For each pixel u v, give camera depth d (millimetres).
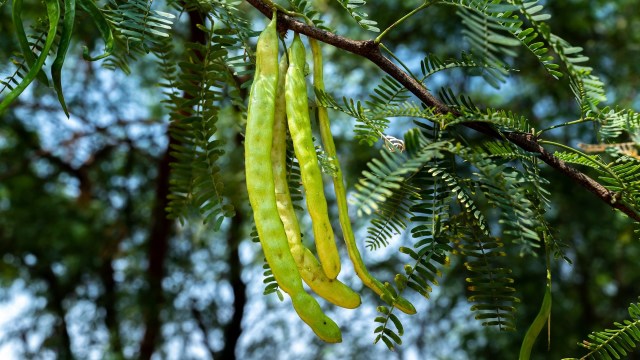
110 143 8477
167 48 1945
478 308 1543
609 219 6781
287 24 1590
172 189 1891
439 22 6953
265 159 1389
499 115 1451
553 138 7125
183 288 8773
